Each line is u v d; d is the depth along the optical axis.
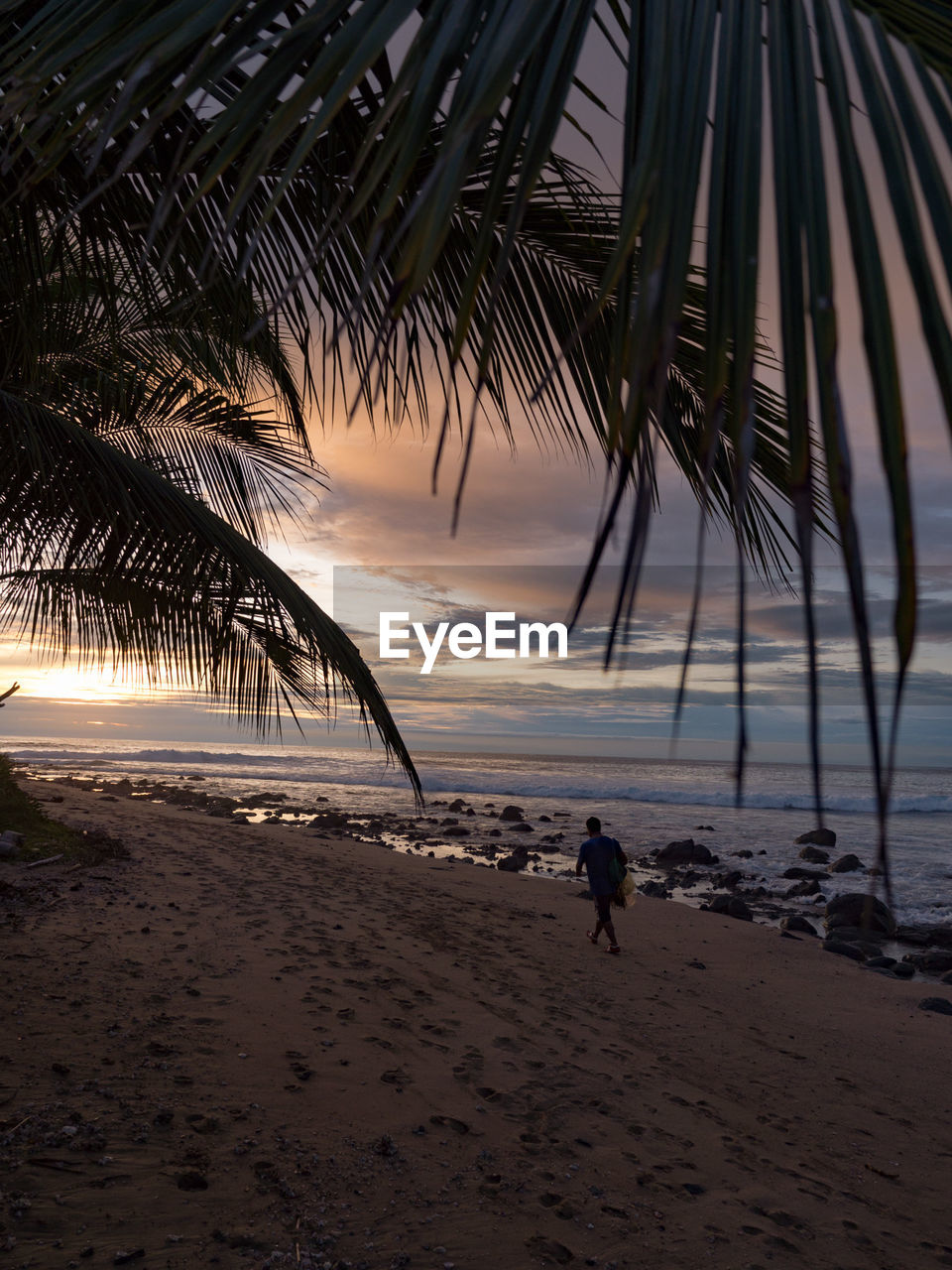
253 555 4.25
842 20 0.64
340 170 2.20
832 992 8.81
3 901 7.91
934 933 12.56
